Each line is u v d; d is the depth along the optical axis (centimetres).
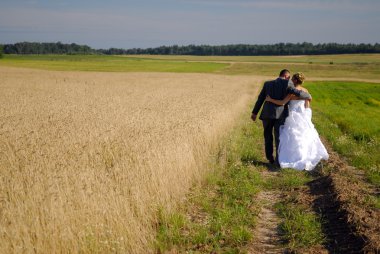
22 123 1345
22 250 477
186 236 632
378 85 6800
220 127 1427
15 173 687
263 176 1014
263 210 764
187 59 19288
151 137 1027
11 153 829
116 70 10019
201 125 1252
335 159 1140
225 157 1106
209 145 1174
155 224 676
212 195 847
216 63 14800
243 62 15800
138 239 576
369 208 701
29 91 3744
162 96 3219
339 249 585
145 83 5722
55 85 4862
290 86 1112
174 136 1050
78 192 583
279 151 1118
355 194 771
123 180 696
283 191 885
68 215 542
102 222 562
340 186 820
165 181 766
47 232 511
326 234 636
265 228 679
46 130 1172
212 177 926
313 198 803
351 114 2505
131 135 1070
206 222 696
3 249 466
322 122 2047
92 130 1163
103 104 2370
